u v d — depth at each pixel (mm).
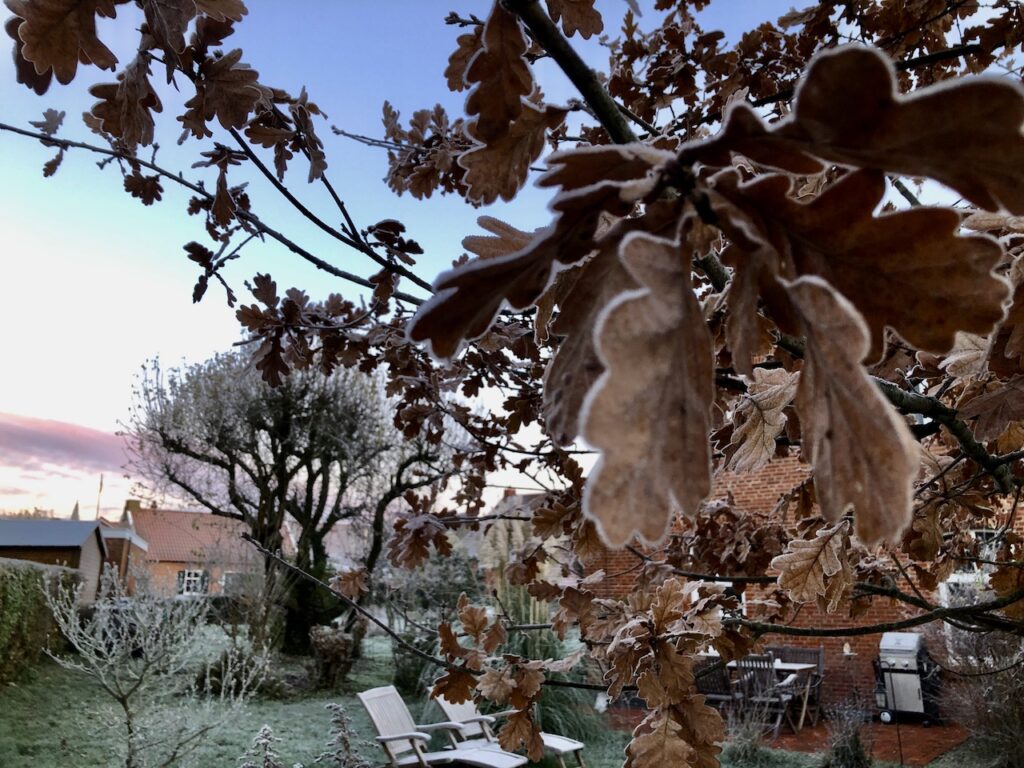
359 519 13859
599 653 1623
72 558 14609
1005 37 1870
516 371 2232
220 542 12539
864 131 362
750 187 407
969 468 1888
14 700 7516
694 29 2197
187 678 7770
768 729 8336
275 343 1942
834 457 346
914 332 405
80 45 699
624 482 287
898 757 7402
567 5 832
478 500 2691
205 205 1726
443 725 6469
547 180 438
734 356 414
